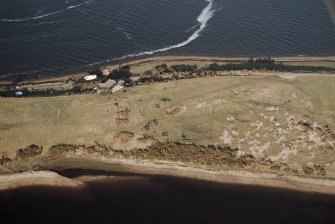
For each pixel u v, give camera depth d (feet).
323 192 521.65
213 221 482.28
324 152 550.77
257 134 563.89
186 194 513.45
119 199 506.48
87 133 572.92
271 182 529.86
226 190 520.42
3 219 481.05
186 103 592.60
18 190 519.60
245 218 486.79
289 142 557.74
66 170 541.34
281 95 593.83
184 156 546.67
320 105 585.63
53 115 585.63
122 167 546.26
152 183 526.98
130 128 574.97
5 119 579.07
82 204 500.74
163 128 573.33
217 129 569.64
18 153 554.87
